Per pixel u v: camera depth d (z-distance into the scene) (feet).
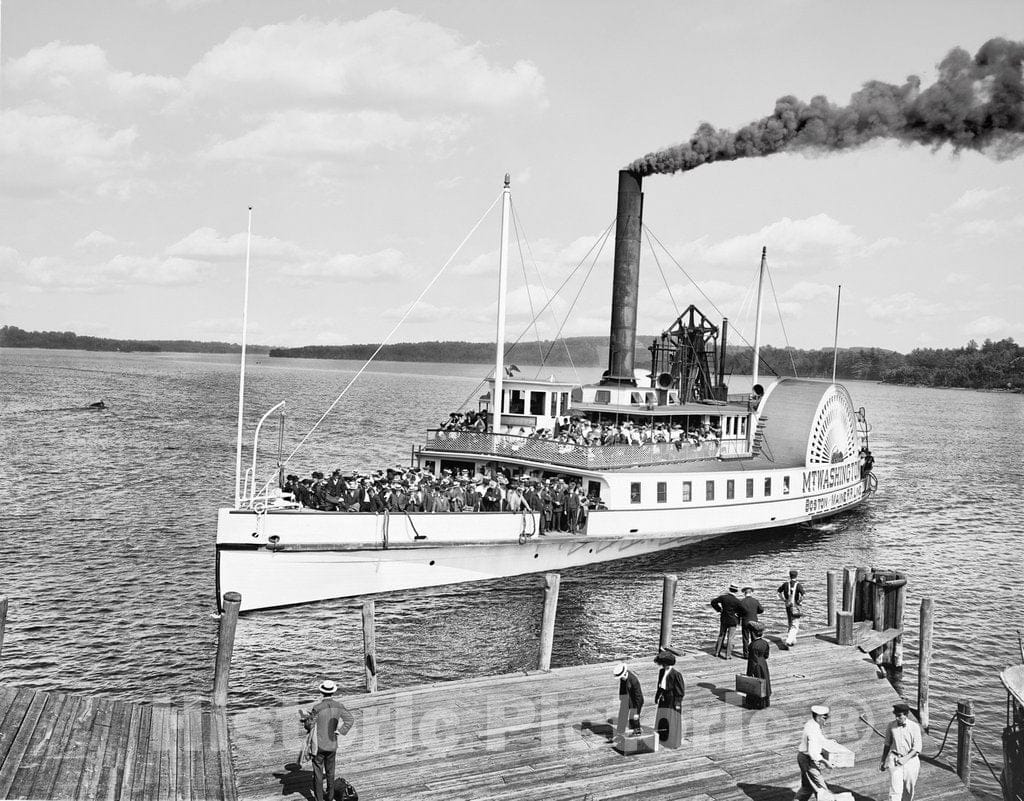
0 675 98.07
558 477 155.22
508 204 162.50
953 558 174.81
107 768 56.13
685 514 163.63
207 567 145.79
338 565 122.83
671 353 211.82
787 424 203.82
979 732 89.56
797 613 94.32
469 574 135.64
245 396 645.92
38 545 157.69
